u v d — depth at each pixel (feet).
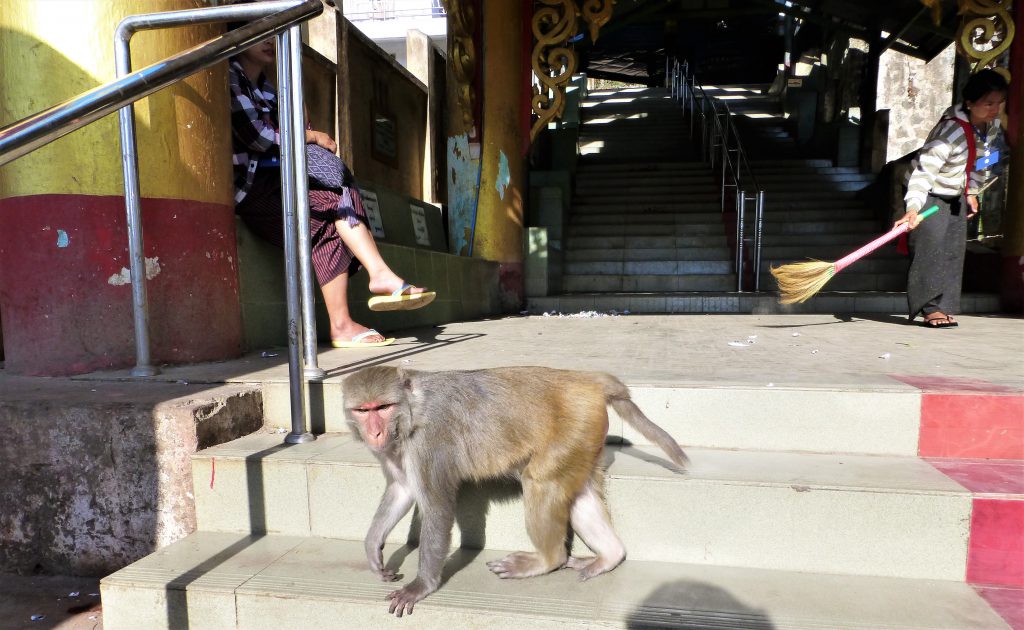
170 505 8.27
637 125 49.14
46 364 10.17
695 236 33.19
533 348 12.71
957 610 5.99
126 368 10.36
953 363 10.33
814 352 11.87
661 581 6.62
